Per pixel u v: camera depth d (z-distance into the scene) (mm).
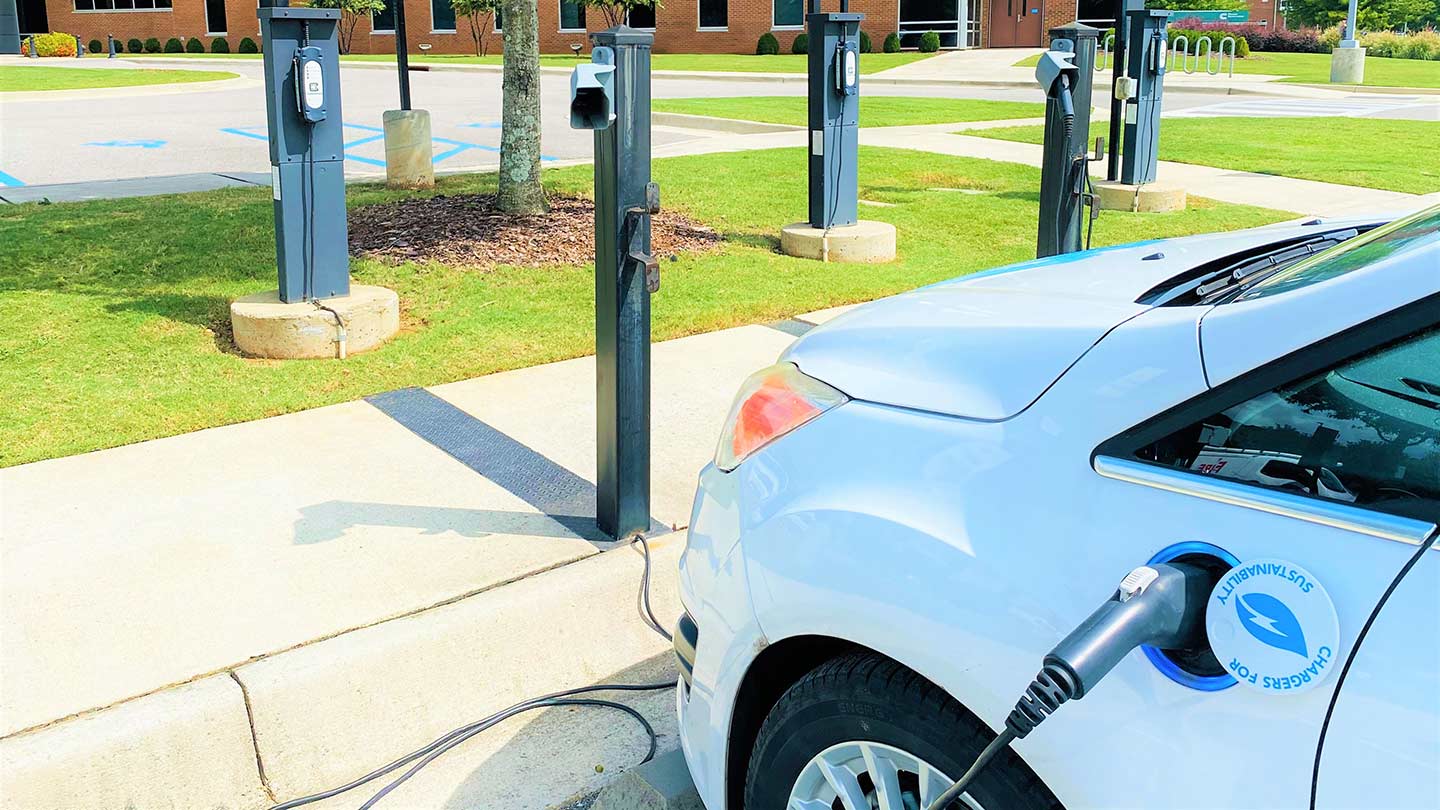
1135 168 10383
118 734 2889
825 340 2514
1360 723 1497
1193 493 1720
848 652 2172
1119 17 10117
